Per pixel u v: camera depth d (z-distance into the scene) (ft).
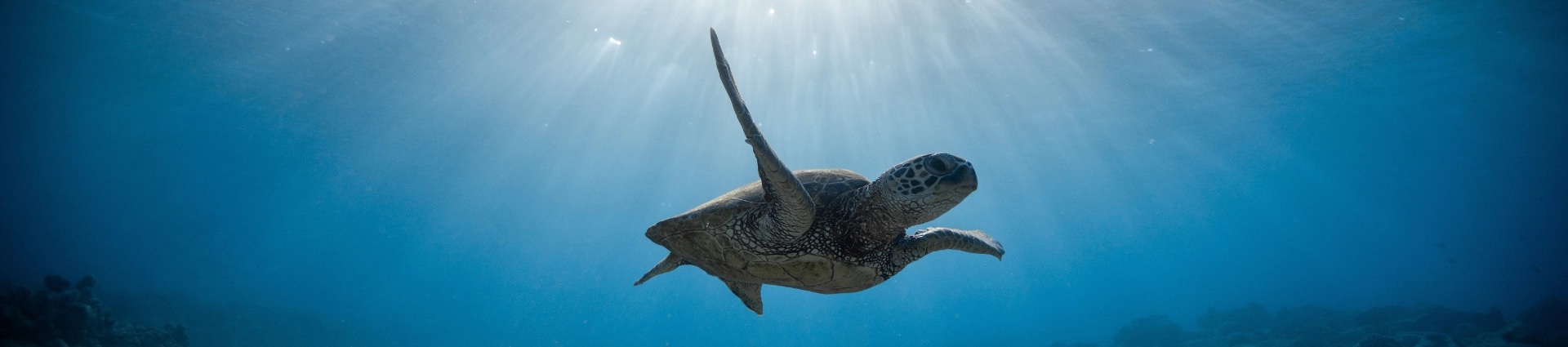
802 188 8.60
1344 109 103.60
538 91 97.66
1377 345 44.78
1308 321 67.77
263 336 65.10
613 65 82.74
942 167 9.53
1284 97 91.97
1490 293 111.75
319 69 83.97
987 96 85.15
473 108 107.76
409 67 83.71
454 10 63.98
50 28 68.85
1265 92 87.86
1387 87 88.48
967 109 92.17
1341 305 115.03
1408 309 64.75
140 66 82.28
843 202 10.77
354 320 101.65
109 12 64.39
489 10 64.13
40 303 27.91
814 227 10.51
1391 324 58.70
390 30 69.87
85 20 66.49
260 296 114.32
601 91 96.99
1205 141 125.18
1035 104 89.35
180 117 111.45
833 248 10.66
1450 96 97.35
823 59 70.69
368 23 67.41
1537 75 85.10
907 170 9.71
